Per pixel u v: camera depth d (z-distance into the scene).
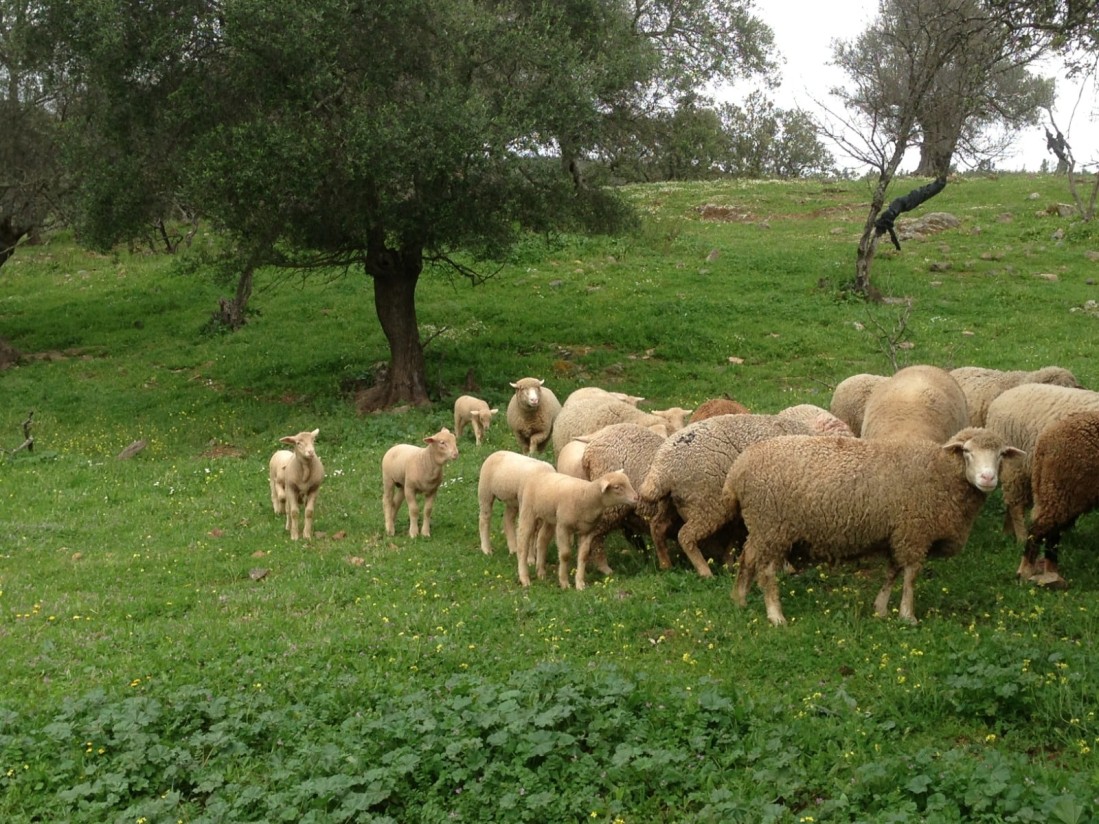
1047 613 8.23
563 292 27.50
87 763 6.60
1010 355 20.20
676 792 5.87
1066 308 24.14
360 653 8.31
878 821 5.26
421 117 17.14
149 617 9.69
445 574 10.45
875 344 21.89
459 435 17.02
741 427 9.94
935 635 7.86
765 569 8.54
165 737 6.92
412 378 19.69
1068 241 30.66
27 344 26.52
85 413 20.00
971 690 6.67
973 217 34.94
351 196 17.75
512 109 17.78
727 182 46.91
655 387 19.98
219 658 8.31
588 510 9.52
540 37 18.39
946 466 8.21
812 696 6.94
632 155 22.69
